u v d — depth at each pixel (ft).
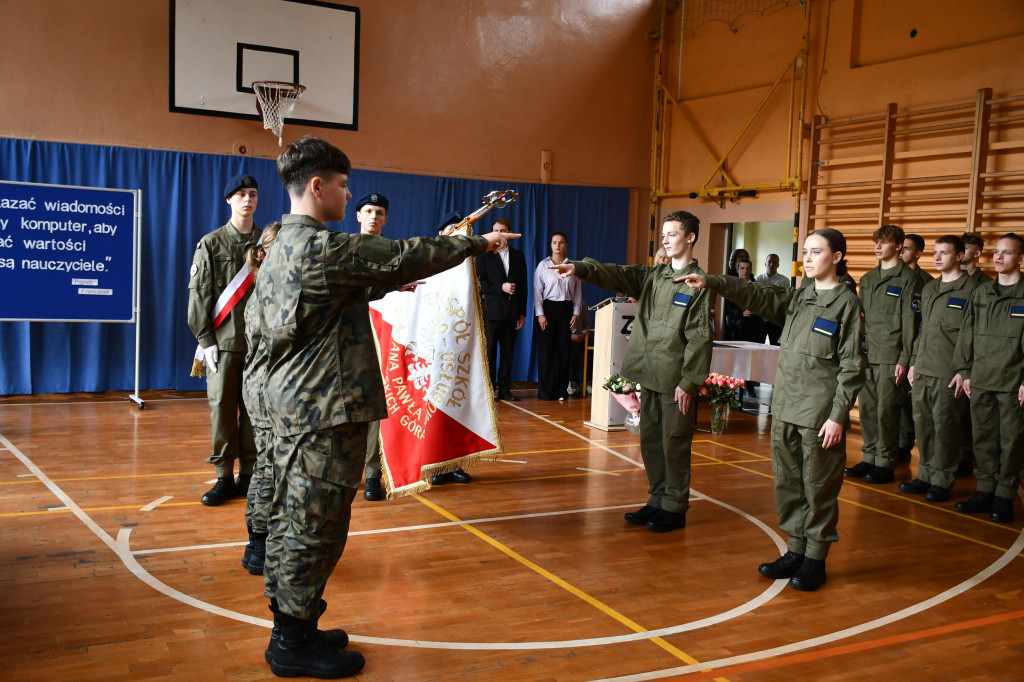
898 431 17.40
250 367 8.55
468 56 28.27
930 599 10.80
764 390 29.37
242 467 14.01
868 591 11.01
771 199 27.27
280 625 8.00
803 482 11.22
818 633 9.58
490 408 14.20
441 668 8.32
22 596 9.70
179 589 10.06
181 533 12.17
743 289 11.44
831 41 25.55
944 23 22.63
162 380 24.62
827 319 10.81
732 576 11.35
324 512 7.58
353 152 26.78
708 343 12.62
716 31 29.35
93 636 8.70
